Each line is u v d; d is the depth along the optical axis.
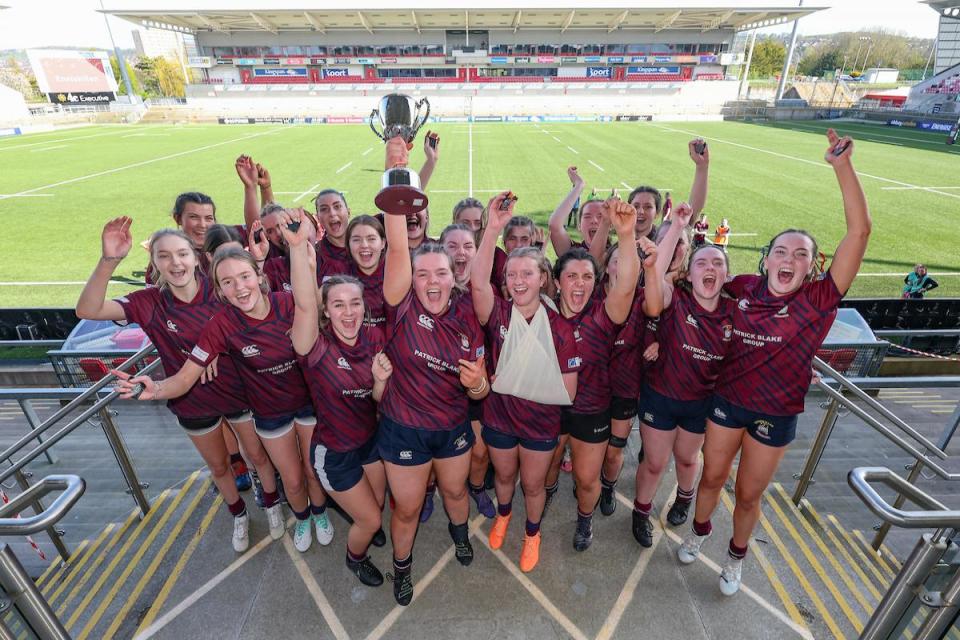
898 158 25.00
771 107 47.44
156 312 2.94
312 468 2.89
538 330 2.58
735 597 2.95
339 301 2.45
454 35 57.66
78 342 6.57
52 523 1.76
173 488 3.92
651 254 2.62
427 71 58.50
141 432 4.66
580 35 57.56
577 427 2.86
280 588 3.01
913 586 1.91
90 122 46.31
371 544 3.32
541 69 58.34
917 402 6.56
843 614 2.88
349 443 2.67
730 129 37.53
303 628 2.78
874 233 13.94
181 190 19.42
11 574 1.79
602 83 55.72
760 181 20.11
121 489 4.02
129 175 22.19
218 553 3.26
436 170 22.19
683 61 57.72
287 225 2.30
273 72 57.94
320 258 3.95
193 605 2.92
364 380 2.59
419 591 2.98
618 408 3.24
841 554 3.29
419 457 2.61
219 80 58.19
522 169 22.31
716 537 3.37
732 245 12.95
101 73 54.25
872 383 3.37
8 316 8.35
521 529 3.45
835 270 2.44
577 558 3.19
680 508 3.41
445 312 2.51
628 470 4.04
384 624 2.79
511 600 2.92
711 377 2.87
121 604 2.96
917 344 8.52
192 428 2.95
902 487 1.99
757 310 2.59
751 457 2.73
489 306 2.66
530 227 3.85
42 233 14.58
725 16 51.53
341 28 56.81
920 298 8.47
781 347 2.53
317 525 3.26
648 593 2.97
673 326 2.86
